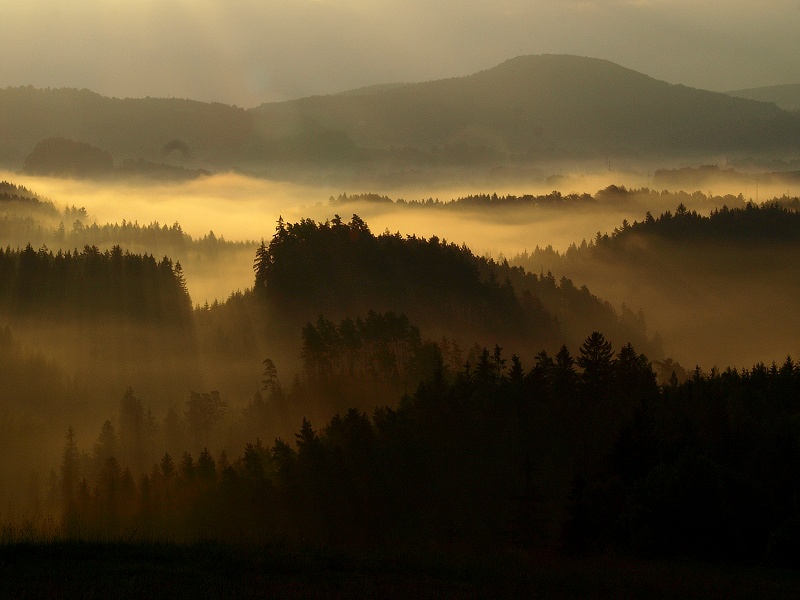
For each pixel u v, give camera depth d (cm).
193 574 3594
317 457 9606
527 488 7056
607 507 5422
